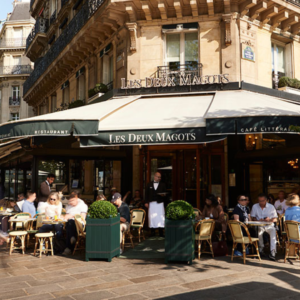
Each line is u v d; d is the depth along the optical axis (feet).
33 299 15.61
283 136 33.65
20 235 26.58
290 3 38.88
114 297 15.79
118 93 38.58
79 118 25.57
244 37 37.83
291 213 23.88
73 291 16.70
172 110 28.73
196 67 38.65
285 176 35.60
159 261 23.02
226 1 36.52
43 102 81.15
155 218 32.17
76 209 27.04
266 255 24.72
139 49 39.58
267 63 39.93
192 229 22.38
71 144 43.09
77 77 56.18
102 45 47.06
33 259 23.95
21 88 127.85
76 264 22.31
